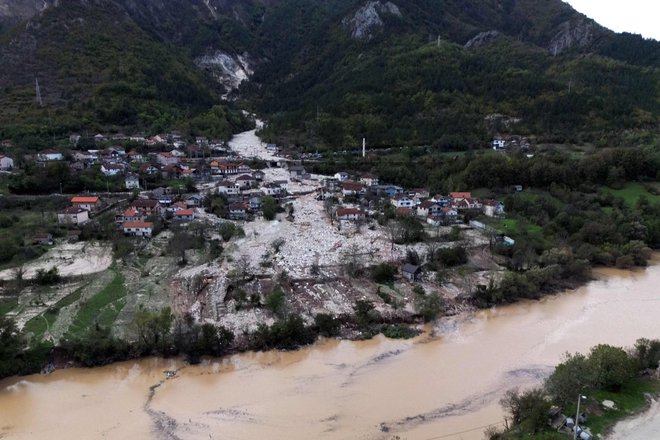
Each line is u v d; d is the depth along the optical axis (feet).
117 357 236.84
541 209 459.73
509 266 352.49
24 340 234.79
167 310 254.06
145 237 392.27
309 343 257.55
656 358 213.46
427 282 326.44
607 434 173.88
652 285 338.34
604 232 397.39
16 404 207.10
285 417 199.21
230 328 260.62
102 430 191.31
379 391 217.36
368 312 280.10
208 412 202.49
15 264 329.93
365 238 403.75
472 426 192.34
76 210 405.18
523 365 238.48
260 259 353.72
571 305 306.76
